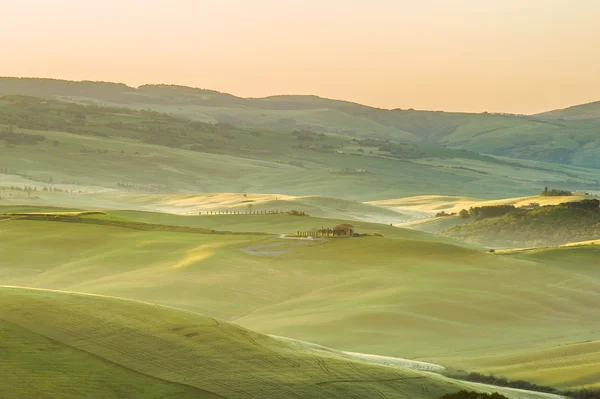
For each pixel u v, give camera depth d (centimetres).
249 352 10175
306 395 9031
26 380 8300
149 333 10275
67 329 10069
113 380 8712
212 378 9150
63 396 8025
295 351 10662
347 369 10175
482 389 10788
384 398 9356
